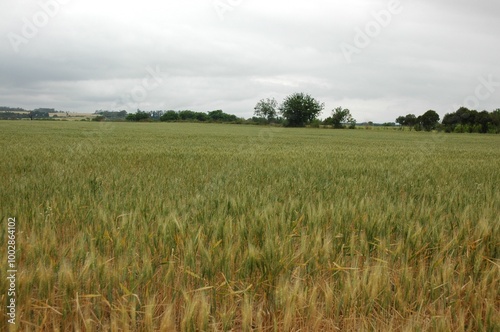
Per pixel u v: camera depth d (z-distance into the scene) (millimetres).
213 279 2799
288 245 3156
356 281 2641
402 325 2385
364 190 6508
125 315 2182
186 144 21250
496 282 2793
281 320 2408
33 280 2525
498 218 3941
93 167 9430
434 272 2990
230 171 8609
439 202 5285
